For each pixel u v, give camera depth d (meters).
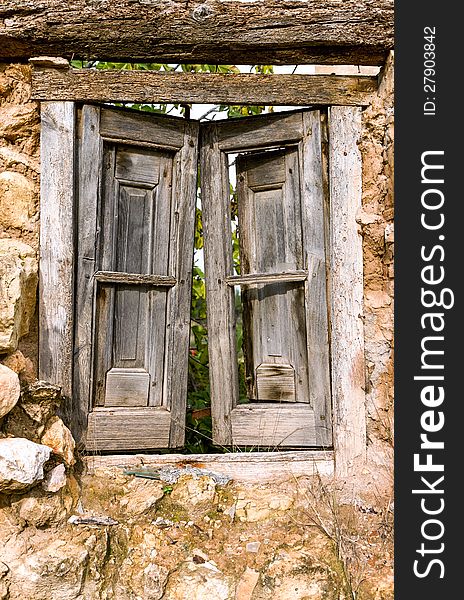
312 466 3.18
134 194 3.26
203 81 3.13
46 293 3.04
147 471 3.07
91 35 2.99
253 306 3.45
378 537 2.92
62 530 2.70
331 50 3.11
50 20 2.96
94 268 3.12
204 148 3.37
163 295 3.30
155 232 3.29
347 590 2.67
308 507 3.02
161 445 3.24
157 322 3.29
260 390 3.41
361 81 3.21
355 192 3.20
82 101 3.08
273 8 3.02
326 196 3.24
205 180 3.37
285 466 3.18
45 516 2.67
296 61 3.14
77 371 3.10
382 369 3.13
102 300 3.18
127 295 3.25
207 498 2.99
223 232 3.35
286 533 2.88
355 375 3.18
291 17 3.01
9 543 2.58
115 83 3.09
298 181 3.29
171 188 3.32
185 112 3.43
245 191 3.45
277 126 3.27
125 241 3.24
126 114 3.17
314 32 3.03
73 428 3.09
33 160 3.08
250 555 2.78
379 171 3.15
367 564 2.79
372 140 3.17
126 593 2.64
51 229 3.05
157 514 2.91
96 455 3.14
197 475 3.08
